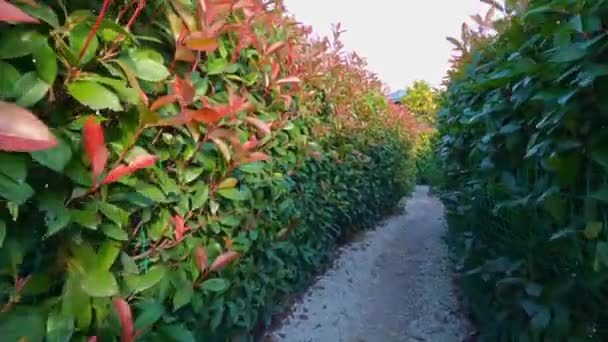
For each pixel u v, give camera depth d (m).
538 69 1.43
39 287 0.93
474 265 2.61
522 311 1.83
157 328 1.31
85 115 1.02
